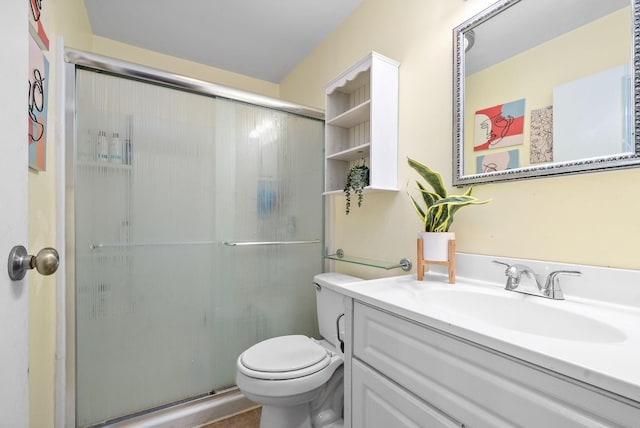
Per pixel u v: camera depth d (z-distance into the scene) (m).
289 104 1.75
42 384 1.03
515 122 0.97
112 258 1.29
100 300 1.27
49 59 1.11
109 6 1.75
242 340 1.61
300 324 1.81
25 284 0.53
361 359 0.90
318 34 2.02
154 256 1.39
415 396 0.71
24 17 0.53
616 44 0.76
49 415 1.10
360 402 0.89
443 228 1.07
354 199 1.71
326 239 1.91
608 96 0.77
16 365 0.50
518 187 0.96
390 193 1.47
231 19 1.87
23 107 0.53
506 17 1.00
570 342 0.52
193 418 1.44
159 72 1.37
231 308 1.59
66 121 1.19
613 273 0.74
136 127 1.35
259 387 1.12
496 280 0.99
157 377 1.39
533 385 0.50
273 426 1.21
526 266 0.90
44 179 1.06
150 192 1.38
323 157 1.92
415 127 1.33
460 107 1.12
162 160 1.41
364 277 1.63
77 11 1.56
